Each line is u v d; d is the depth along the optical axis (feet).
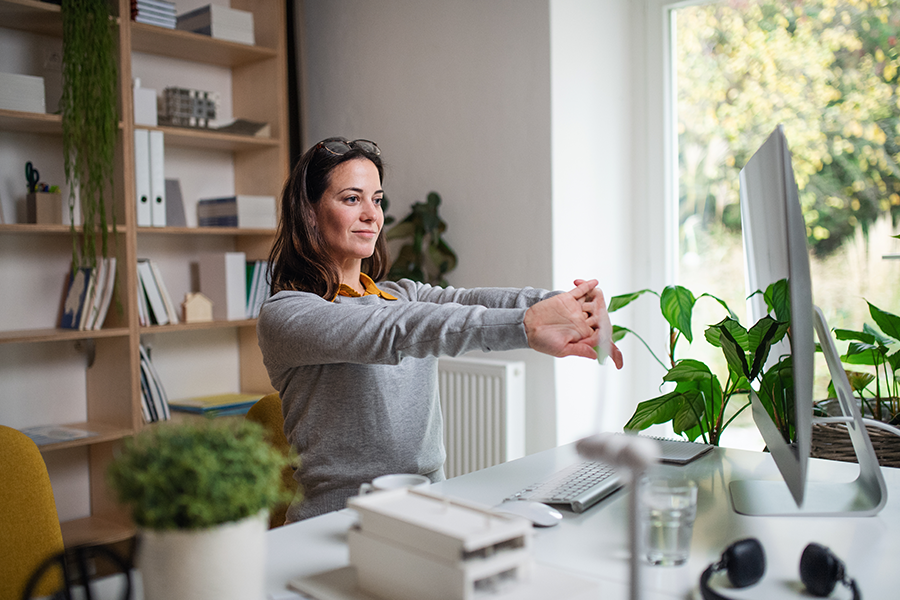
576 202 8.25
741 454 4.36
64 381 8.40
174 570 1.89
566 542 2.91
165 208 8.43
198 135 8.48
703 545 2.86
